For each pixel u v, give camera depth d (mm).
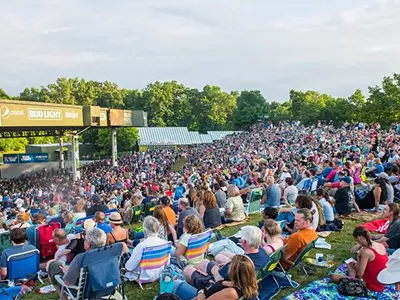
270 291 6258
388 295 6055
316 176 15508
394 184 13234
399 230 7379
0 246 8102
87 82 112562
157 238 6785
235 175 18234
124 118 43719
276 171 20281
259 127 92062
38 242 8117
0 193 30797
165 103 111500
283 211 9164
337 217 10461
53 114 26844
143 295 6488
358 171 14477
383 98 57750
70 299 5773
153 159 54875
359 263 6211
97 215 7879
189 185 16734
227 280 4703
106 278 5418
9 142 86875
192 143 77125
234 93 136375
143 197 15555
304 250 6477
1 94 97875
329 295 6160
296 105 105562
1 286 6727
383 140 32750
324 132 54719
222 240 8156
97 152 77312
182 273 6289
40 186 35250
